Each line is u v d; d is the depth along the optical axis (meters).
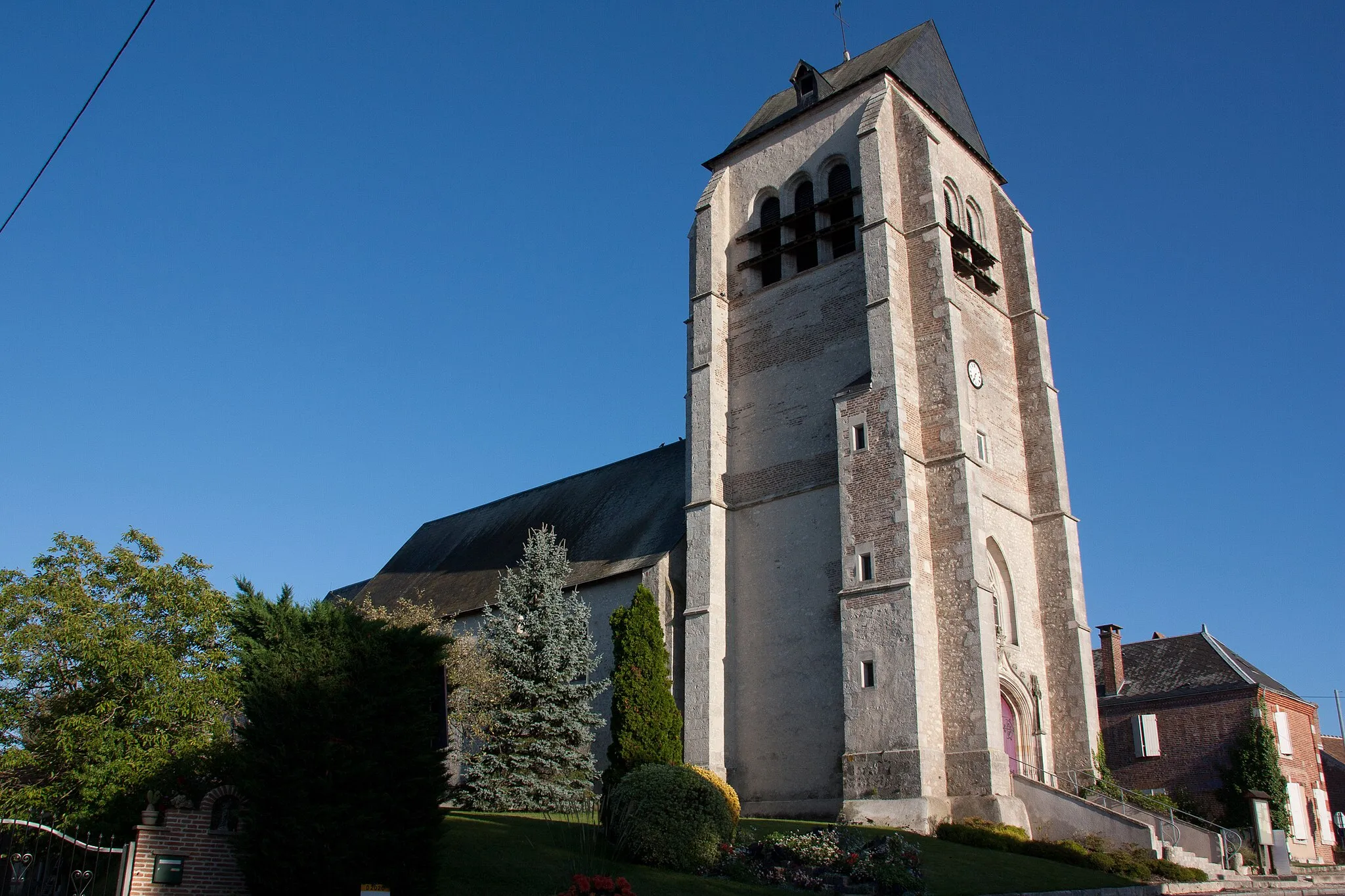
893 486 32.44
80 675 23.50
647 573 38.00
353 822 15.83
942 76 42.06
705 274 40.44
